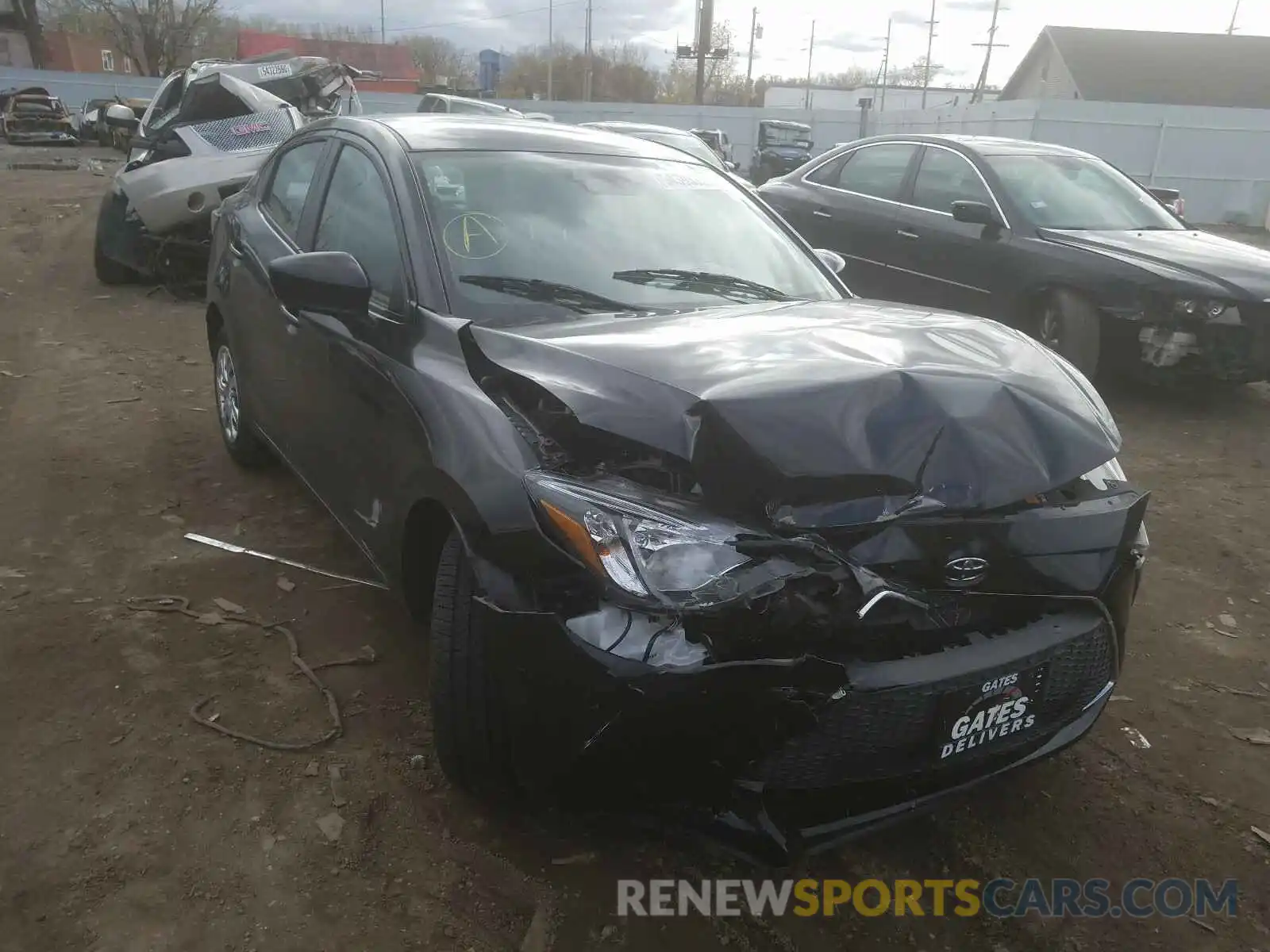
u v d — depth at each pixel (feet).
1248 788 9.75
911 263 24.84
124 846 8.21
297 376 12.21
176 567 12.94
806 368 8.01
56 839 8.24
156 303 28.91
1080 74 129.49
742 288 11.23
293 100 37.93
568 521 7.25
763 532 7.07
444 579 8.21
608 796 7.47
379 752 9.53
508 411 8.34
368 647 11.30
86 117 107.76
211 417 19.01
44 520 14.17
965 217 23.16
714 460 7.25
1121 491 8.52
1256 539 15.55
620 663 6.82
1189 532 15.71
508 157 11.78
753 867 8.24
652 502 7.23
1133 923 8.06
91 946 7.27
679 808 7.35
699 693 6.77
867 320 9.89
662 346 8.55
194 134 29.99
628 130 40.81
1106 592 8.04
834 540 7.23
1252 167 87.20
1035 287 22.09
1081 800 9.49
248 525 14.28
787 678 6.84
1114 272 20.84
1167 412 22.02
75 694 10.15
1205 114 86.28
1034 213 23.00
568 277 10.50
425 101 59.41
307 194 13.24
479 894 7.97
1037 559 7.66
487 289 10.03
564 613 7.14
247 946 7.36
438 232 10.41
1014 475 7.59
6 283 30.30
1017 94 150.30
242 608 11.98
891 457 7.41
